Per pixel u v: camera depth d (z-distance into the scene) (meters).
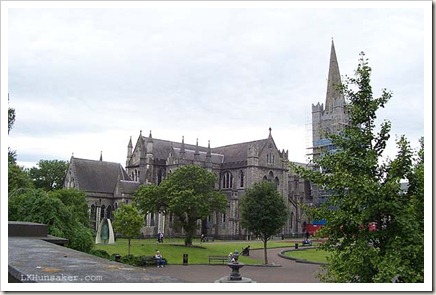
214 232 113.94
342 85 17.30
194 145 134.62
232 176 122.50
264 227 59.25
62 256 9.52
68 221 38.94
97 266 7.98
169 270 48.72
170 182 80.56
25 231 17.20
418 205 14.41
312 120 146.12
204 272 46.97
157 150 124.56
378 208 14.16
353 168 15.88
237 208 113.38
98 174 111.44
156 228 105.94
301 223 125.88
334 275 15.70
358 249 14.35
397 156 15.31
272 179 122.06
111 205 109.81
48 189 116.56
